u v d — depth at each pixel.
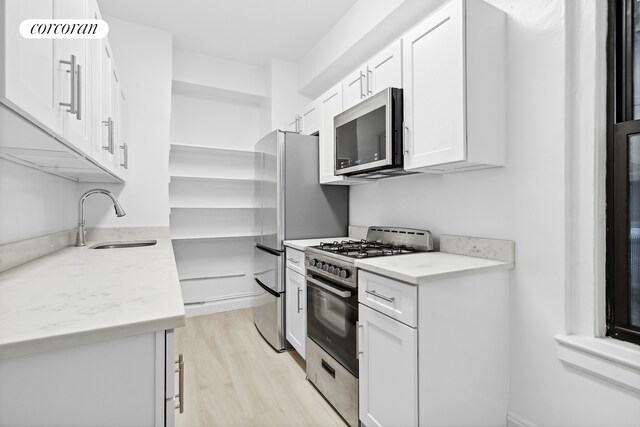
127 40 2.75
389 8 2.10
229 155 3.63
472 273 1.38
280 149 2.54
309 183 2.65
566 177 1.33
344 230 2.80
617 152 1.25
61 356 0.64
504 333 1.51
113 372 0.68
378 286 1.42
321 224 2.69
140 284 1.02
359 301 1.55
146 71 2.80
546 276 1.39
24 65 0.68
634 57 1.23
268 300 2.66
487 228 1.63
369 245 2.15
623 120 1.25
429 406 1.26
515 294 1.50
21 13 0.67
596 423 1.23
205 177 3.29
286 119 3.46
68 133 0.97
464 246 1.73
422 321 1.24
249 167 3.73
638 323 1.22
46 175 1.79
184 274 3.41
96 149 1.39
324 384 1.87
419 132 1.60
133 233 2.71
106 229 2.62
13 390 0.61
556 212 1.35
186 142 3.45
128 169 2.72
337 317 1.75
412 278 1.22
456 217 1.81
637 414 1.12
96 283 1.03
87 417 0.66
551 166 1.37
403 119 1.70
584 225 1.30
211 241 3.53
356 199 2.71
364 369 1.51
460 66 1.38
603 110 1.28
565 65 1.32
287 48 3.21
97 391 0.67
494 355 1.47
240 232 3.63
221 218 3.57
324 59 2.95
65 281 1.06
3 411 0.61
